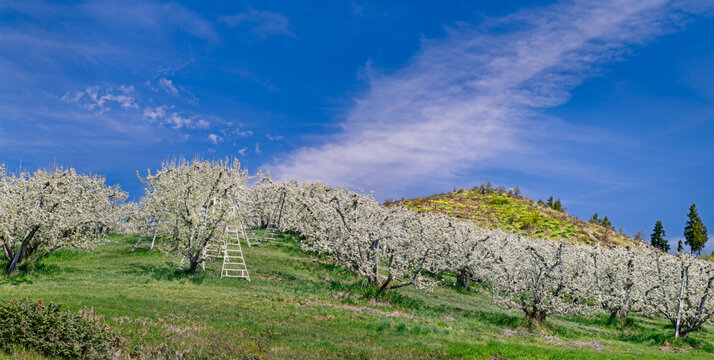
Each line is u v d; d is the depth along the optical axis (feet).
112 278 96.94
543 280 99.35
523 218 321.93
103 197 151.94
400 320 78.43
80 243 110.32
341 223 123.24
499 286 105.50
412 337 66.69
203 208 115.03
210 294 86.33
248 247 150.71
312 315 74.64
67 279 94.02
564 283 99.96
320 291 99.81
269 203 192.54
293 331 61.26
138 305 67.72
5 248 98.53
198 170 133.69
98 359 38.40
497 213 339.98
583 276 120.57
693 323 104.73
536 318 96.17
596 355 64.23
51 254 121.49
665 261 132.77
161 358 41.01
